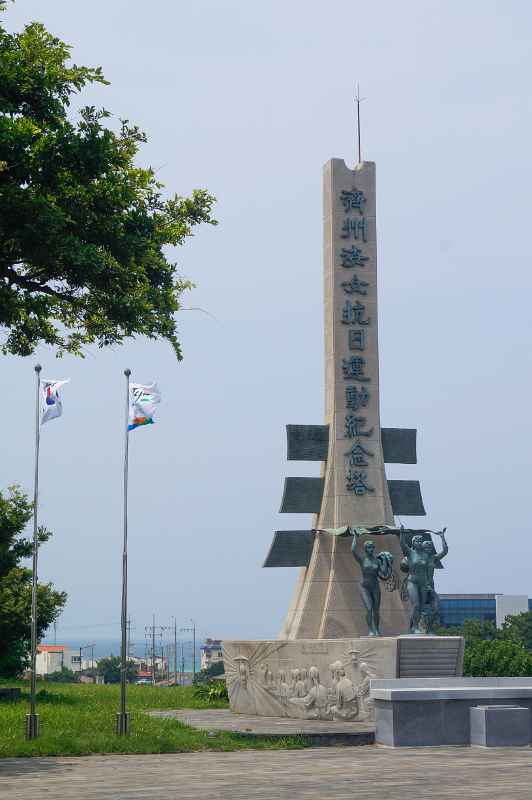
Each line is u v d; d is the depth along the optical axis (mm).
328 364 49344
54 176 26000
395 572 47156
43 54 26344
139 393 33594
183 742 29984
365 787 21312
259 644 43875
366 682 38562
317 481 48250
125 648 31688
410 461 49281
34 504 31938
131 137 28828
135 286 28016
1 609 54844
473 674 58781
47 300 28406
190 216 29906
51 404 32656
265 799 19438
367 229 49969
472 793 20234
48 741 28891
